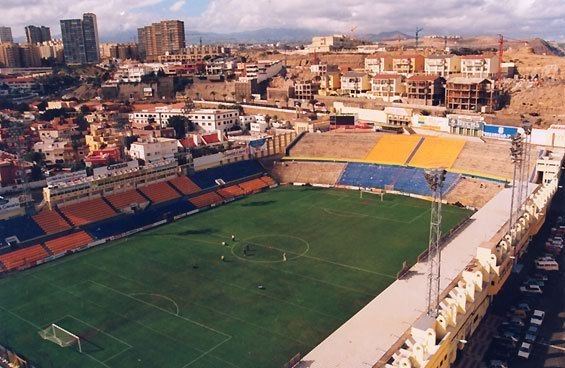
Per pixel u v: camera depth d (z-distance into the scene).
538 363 78.94
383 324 79.19
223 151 198.25
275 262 122.25
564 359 79.75
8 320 98.19
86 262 126.19
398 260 121.25
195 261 124.19
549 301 97.75
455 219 148.00
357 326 78.94
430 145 192.50
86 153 196.75
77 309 101.94
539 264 111.31
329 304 101.12
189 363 82.94
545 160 154.62
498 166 170.12
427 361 67.19
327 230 143.38
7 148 199.75
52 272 120.81
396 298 86.81
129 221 150.12
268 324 94.25
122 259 127.25
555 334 86.62
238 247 132.50
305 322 94.69
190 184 176.38
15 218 137.38
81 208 149.12
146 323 95.75
